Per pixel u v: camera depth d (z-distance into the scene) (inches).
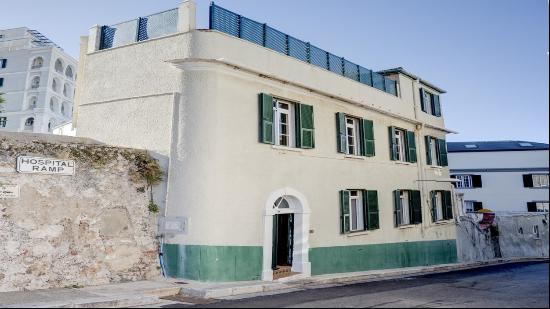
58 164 392.2
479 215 959.6
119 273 408.2
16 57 1870.1
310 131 530.0
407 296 329.1
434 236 744.3
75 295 336.5
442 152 823.7
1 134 423.2
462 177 1428.4
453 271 625.0
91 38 554.9
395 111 706.8
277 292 380.2
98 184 412.2
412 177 716.7
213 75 445.1
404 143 721.6
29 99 1823.3
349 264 560.7
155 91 477.4
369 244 598.9
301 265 496.4
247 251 440.8
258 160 467.8
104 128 509.4
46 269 372.5
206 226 419.2
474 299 310.8
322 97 560.7
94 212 405.4
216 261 415.2
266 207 464.1
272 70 506.0
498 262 876.6
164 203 443.5
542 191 1339.8
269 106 484.1
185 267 419.8
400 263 650.2
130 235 421.7
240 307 288.8
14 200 368.5
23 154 378.0
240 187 446.0
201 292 358.3
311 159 531.8
